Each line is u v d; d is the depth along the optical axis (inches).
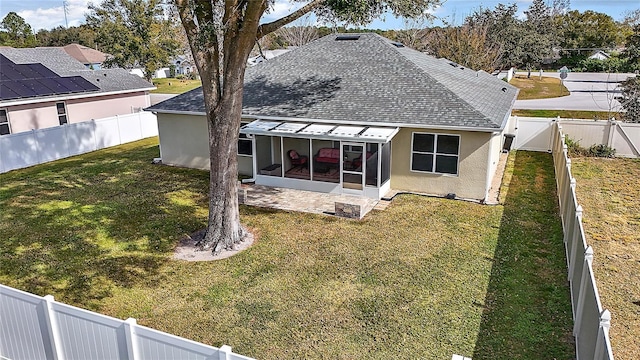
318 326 393.7
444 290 447.5
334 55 953.5
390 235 584.7
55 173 903.1
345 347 364.8
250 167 868.6
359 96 807.7
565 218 571.5
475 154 703.7
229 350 247.6
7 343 346.6
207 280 477.7
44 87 1163.9
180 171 909.8
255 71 967.0
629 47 1720.0
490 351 354.9
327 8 528.1
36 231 609.6
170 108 914.1
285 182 798.5
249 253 539.5
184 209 692.1
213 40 495.5
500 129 667.4
